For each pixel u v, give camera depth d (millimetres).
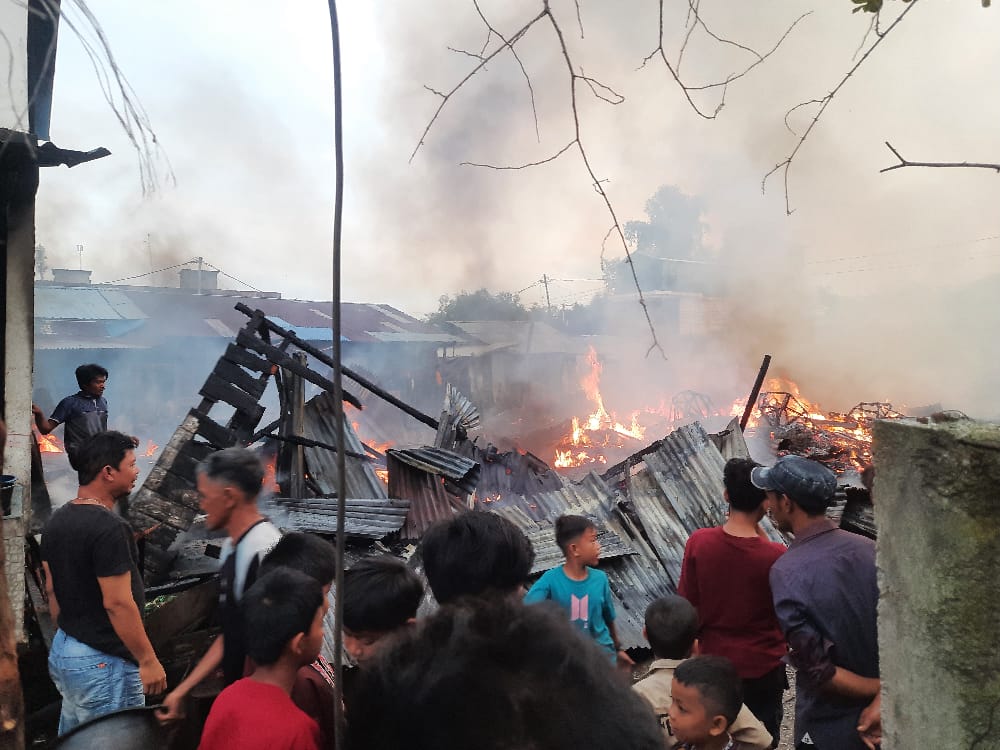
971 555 1471
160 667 3289
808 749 3021
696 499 6660
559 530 3576
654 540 6363
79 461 3332
